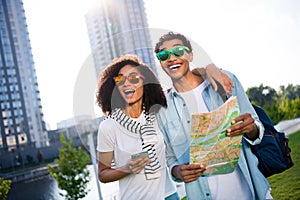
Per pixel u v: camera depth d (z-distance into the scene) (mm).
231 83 1343
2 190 3768
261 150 1608
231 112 1275
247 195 1486
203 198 1505
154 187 1325
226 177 1490
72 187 3812
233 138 1314
